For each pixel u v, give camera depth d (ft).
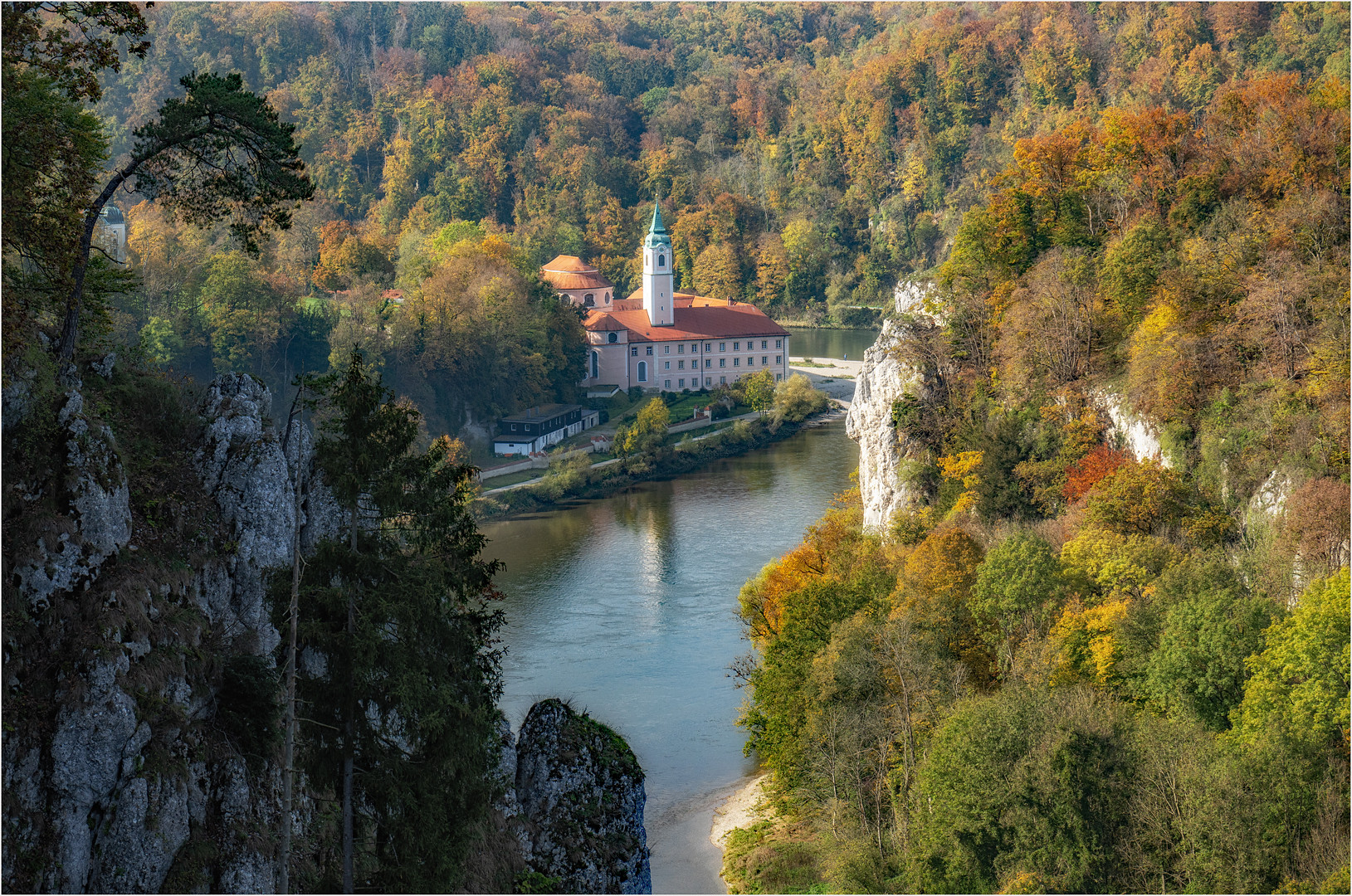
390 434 133.80
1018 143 416.26
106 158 146.41
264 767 133.80
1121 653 236.63
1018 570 257.14
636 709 310.65
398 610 127.03
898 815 220.43
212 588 139.44
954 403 387.14
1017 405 360.48
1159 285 359.05
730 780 277.44
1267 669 206.80
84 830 120.47
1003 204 405.39
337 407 133.39
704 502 540.52
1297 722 195.83
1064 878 186.80
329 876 135.74
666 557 450.71
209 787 129.08
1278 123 396.16
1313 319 314.76
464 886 142.51
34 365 131.54
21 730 119.75
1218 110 432.25
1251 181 387.14
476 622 147.23
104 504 128.77
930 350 394.93
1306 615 204.13
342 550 128.26
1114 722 203.00
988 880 195.93
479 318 653.71
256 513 143.64
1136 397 324.19
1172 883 184.75
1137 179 404.36
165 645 128.88
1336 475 269.44
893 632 239.91
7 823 117.80
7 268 140.67
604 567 438.40
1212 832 181.78
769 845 238.48
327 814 140.67
